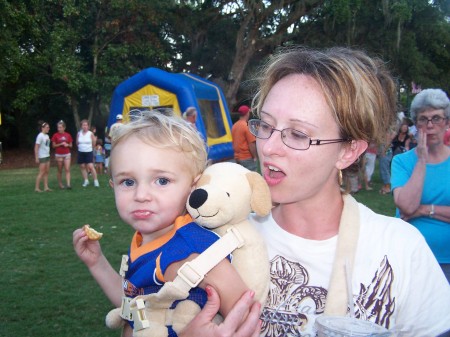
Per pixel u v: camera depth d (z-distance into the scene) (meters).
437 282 1.56
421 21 27.06
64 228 7.79
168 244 1.46
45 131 11.92
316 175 1.48
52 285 5.21
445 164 2.96
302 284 1.55
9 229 7.70
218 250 1.39
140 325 1.43
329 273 1.54
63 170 18.23
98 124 27.56
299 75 1.50
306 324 1.52
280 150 1.46
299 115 1.44
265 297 1.48
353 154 1.56
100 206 9.71
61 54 22.44
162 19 24.89
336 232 1.59
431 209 2.89
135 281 1.50
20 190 12.27
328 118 1.46
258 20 22.66
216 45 27.92
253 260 1.46
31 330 4.16
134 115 1.66
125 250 6.40
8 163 23.59
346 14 21.69
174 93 14.17
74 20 23.33
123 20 24.09
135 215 1.49
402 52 25.28
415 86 27.94
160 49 25.23
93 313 4.52
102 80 23.41
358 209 1.62
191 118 11.46
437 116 2.92
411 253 1.55
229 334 1.32
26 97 23.55
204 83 16.92
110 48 23.31
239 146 9.72
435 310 1.53
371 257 1.53
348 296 1.47
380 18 24.38
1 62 21.34
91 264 1.88
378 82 1.55
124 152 1.50
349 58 1.53
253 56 26.00
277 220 1.67
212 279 1.39
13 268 5.77
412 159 3.11
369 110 1.47
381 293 1.51
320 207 1.57
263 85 1.61
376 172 15.33
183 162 1.51
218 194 1.40
